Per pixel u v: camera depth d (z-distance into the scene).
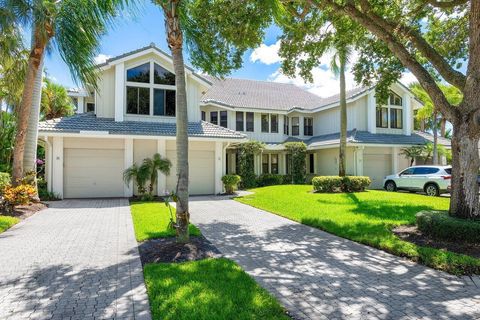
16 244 6.83
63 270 5.20
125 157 15.59
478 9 6.85
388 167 22.89
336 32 10.93
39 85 12.24
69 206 12.59
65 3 10.10
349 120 23.38
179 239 6.36
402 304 3.96
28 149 12.03
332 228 8.09
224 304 3.79
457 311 3.77
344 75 17.88
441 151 21.66
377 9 9.64
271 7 8.29
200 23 8.12
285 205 12.39
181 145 6.38
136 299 4.10
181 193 6.39
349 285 4.59
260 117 24.48
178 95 6.33
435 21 10.41
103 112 16.38
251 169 21.73
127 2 7.22
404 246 6.21
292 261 5.72
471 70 6.96
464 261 5.20
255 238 7.45
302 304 3.97
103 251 6.32
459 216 6.91
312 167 25.58
